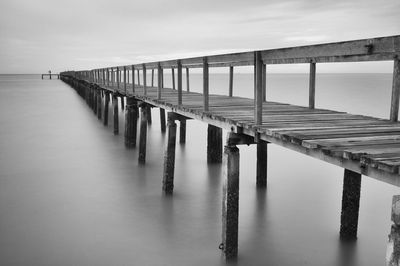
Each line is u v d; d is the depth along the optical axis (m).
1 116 21.66
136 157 11.53
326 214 7.28
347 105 28.12
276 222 6.90
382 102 30.66
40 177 9.48
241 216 7.17
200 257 5.62
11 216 7.04
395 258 2.85
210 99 9.34
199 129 17.27
